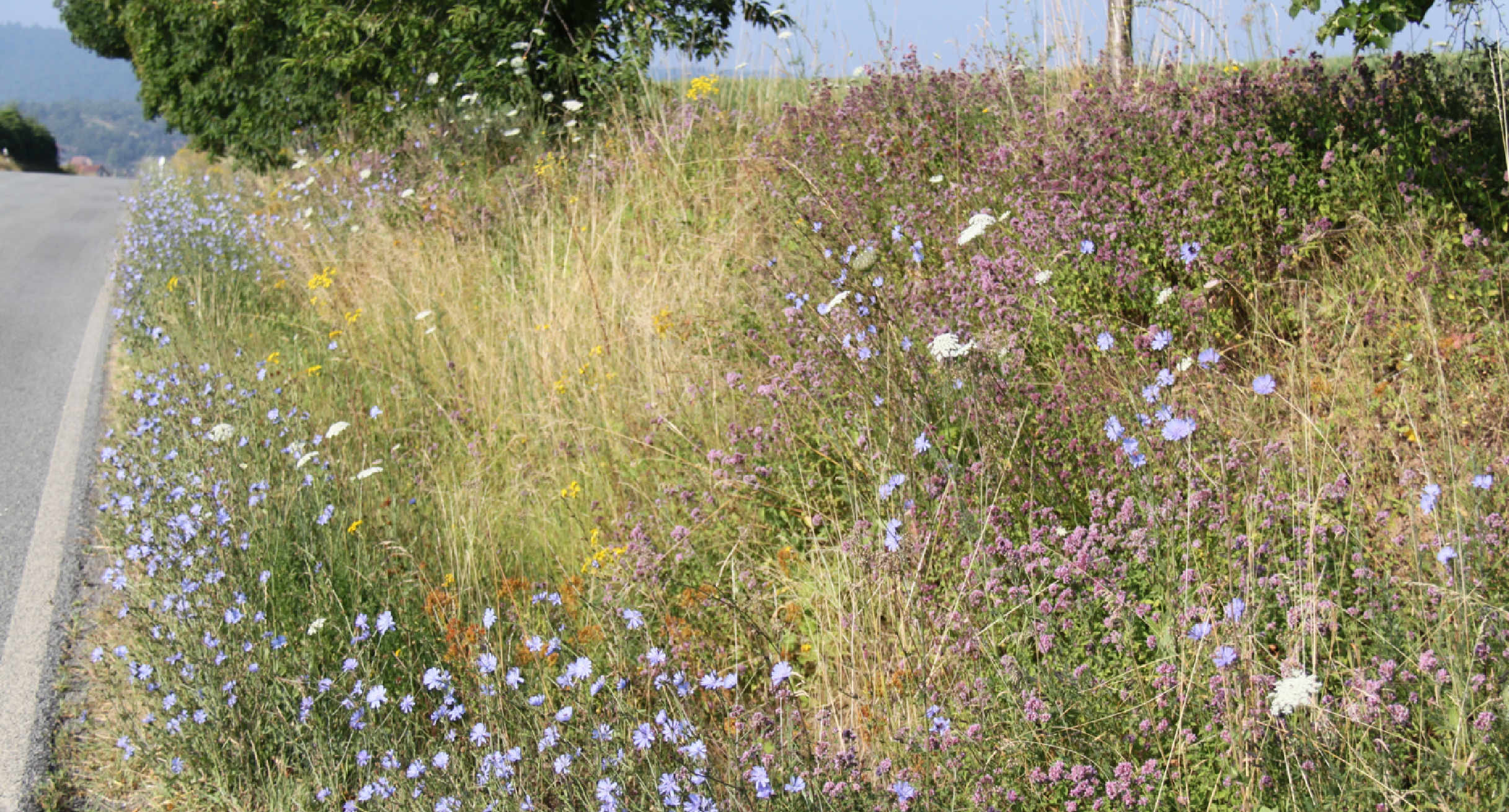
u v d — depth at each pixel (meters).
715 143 8.64
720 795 2.68
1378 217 4.53
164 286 10.12
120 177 33.97
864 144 6.57
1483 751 2.26
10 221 19.72
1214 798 2.53
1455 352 3.88
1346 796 2.29
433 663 3.79
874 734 3.05
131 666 3.81
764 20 12.59
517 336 6.56
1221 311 4.43
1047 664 2.78
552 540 4.72
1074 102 5.83
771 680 3.15
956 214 5.57
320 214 11.15
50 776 3.61
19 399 8.09
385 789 3.07
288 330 8.65
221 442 5.34
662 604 3.74
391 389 6.51
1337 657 2.77
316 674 3.82
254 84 19.61
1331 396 3.92
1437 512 2.89
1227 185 4.74
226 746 3.52
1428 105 5.00
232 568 4.20
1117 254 4.52
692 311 6.10
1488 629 2.49
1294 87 5.11
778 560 4.00
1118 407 3.74
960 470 3.68
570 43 12.42
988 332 4.35
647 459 4.93
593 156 9.08
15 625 4.64
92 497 6.08
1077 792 2.57
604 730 2.95
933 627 3.18
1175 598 2.90
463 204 9.53
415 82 13.58
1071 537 3.11
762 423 4.78
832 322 4.80
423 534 4.68
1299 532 2.90
